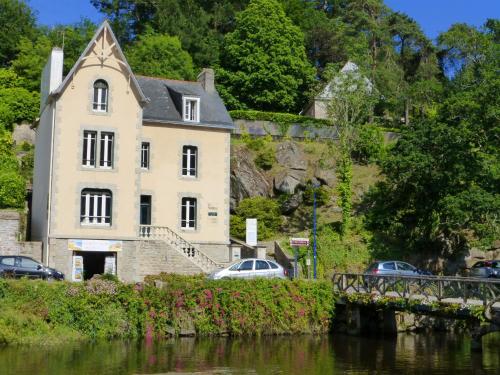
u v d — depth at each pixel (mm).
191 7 64938
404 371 19453
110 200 32531
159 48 56844
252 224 33031
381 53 65438
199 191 36406
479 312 21094
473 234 37875
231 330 25938
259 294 26719
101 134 32781
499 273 32844
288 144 46562
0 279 23188
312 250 36500
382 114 62469
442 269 38469
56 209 31328
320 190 43719
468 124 36156
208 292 25812
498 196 34000
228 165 37281
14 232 31297
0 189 37781
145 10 66062
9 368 18281
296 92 59875
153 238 32812
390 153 40000
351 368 19828
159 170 35719
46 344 22250
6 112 48812
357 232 39781
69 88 32312
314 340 25734
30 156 45000
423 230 38906
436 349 24047
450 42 57500
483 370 19703
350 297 27109
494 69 37750
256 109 58125
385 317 28266
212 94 39344
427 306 22984
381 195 41062
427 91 57562
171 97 37562
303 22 69188
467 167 36062
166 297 25109
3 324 22172
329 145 44719
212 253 36125
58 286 23688
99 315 23969
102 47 33094
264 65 57875
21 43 57156
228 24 67250
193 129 36781
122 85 33250
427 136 38375
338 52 67438
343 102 44469
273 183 44062
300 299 27469
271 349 23156
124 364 19391
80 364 19172
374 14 70938
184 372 18531
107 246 31875
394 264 32031
